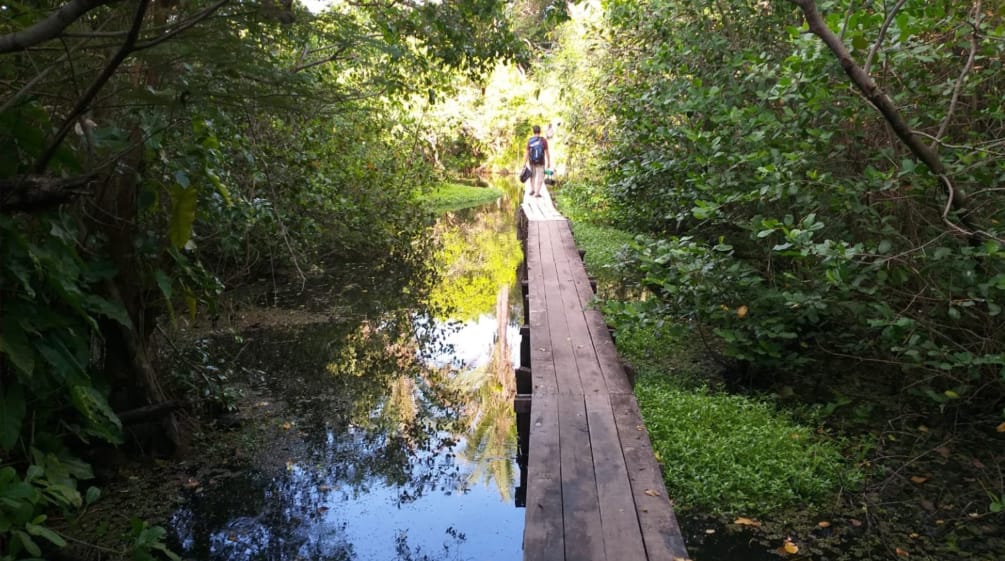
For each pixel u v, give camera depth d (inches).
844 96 192.5
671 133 282.0
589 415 178.4
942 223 194.5
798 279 209.2
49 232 130.7
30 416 141.6
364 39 157.5
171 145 169.0
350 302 395.2
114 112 159.5
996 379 174.9
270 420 227.6
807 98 194.5
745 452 179.0
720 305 222.7
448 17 199.5
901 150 205.3
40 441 139.6
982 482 169.3
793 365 223.3
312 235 377.7
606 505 134.3
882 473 175.6
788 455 179.5
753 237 212.8
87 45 114.3
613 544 121.4
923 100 193.6
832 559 144.7
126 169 156.4
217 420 221.6
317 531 169.0
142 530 125.0
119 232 171.0
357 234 456.4
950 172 162.6
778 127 206.7
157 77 152.5
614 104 374.9
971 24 160.2
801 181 188.7
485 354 325.7
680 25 298.8
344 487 191.2
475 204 905.5
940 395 188.7
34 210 110.3
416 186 519.2
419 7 200.2
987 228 178.4
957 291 176.4
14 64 120.4
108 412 139.2
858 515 160.4
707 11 291.9
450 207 860.6
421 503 184.7
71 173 139.2
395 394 264.2
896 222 207.6
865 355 237.0
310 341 318.3
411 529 171.9
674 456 180.4
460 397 269.0
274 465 196.5
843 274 172.1
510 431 236.5
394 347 325.7
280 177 311.0
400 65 269.0
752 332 225.3
